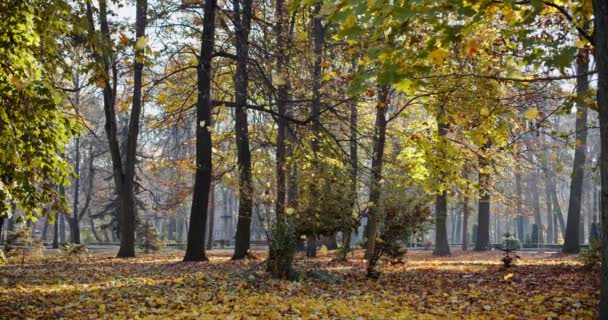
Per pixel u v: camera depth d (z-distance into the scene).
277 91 14.37
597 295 8.33
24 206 6.93
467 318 6.82
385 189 12.21
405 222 11.79
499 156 16.72
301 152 13.73
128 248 21.55
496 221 69.31
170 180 29.89
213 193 38.88
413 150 14.48
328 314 6.83
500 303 8.12
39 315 7.05
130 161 21.42
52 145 6.82
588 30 7.27
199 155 17.23
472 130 8.55
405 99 16.03
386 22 5.00
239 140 17.80
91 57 7.01
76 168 39.62
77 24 6.82
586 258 12.62
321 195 12.30
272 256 10.89
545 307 7.58
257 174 16.34
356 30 4.69
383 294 9.35
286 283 10.03
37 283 10.36
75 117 7.65
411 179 12.82
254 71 14.83
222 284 9.76
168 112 18.91
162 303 7.79
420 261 19.89
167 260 18.39
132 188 21.67
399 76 4.84
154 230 29.38
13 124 6.58
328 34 16.36
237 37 15.88
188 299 8.22
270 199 11.95
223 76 19.72
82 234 62.75
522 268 13.77
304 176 12.65
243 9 16.50
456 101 8.48
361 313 6.85
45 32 6.89
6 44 6.45
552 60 5.70
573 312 6.97
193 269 13.73
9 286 9.72
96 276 11.82
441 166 10.55
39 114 6.65
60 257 20.67
